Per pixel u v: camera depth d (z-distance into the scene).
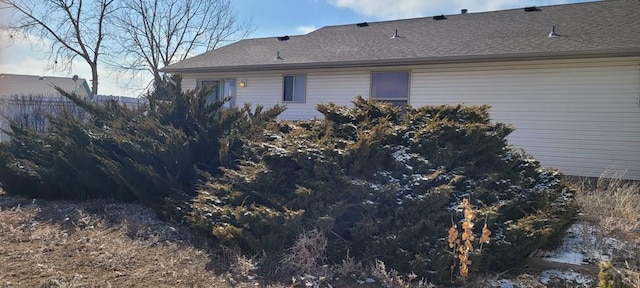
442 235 3.47
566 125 8.77
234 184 4.25
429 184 3.83
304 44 13.45
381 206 3.71
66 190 5.91
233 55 13.70
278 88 12.24
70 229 4.58
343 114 4.78
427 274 3.27
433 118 4.50
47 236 4.30
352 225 3.77
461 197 3.79
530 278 3.38
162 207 4.82
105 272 3.40
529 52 8.70
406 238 3.50
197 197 4.40
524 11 12.18
